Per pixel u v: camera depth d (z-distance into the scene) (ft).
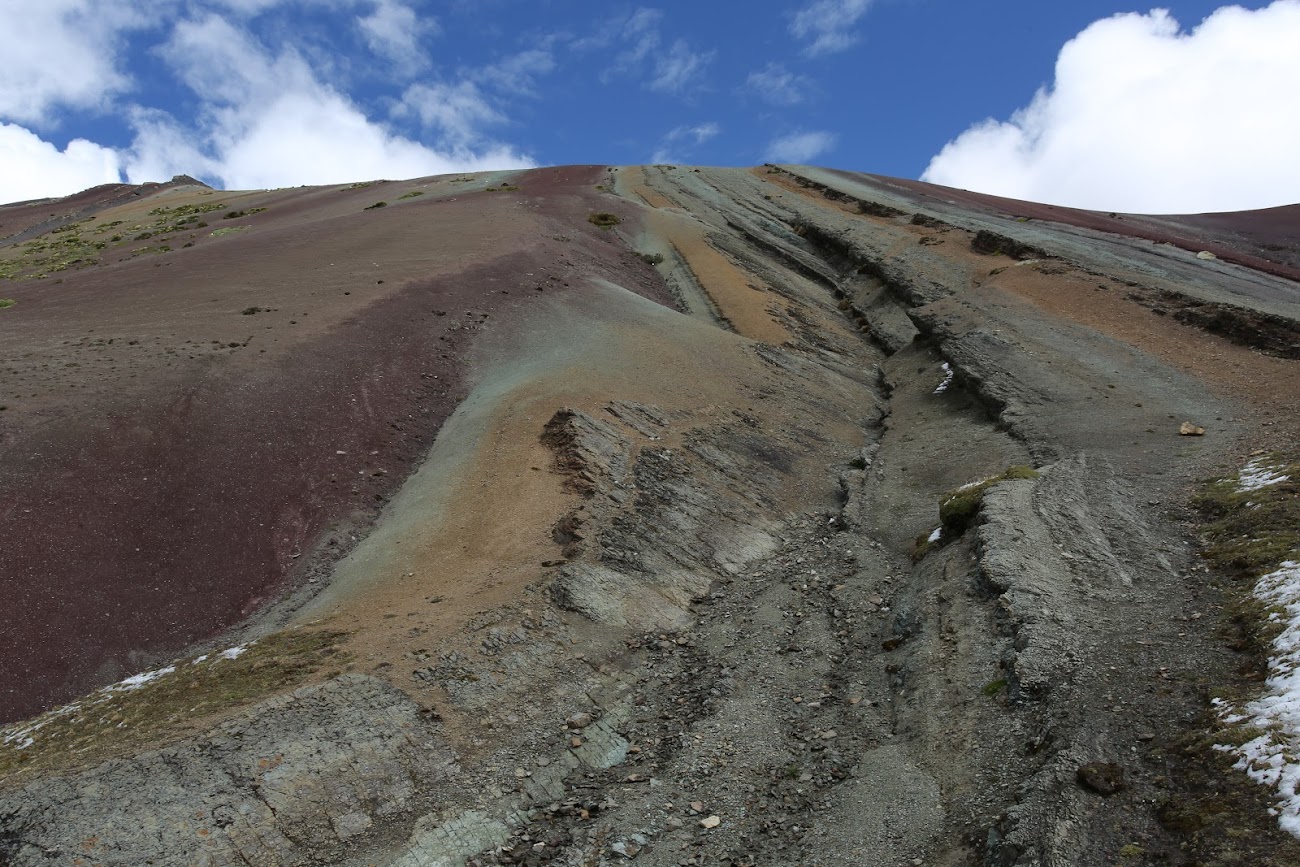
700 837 38.17
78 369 81.20
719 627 59.67
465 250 149.48
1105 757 34.32
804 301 159.63
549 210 200.64
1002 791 35.58
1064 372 99.60
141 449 69.92
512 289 131.23
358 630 53.36
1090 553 54.08
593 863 36.88
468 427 87.66
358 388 90.38
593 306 131.03
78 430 69.26
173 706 44.68
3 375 78.18
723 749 44.98
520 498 71.67
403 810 39.40
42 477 63.00
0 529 57.11
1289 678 35.01
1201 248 161.79
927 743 41.50
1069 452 79.71
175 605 57.72
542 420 86.12
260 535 66.39
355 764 40.78
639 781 43.16
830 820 37.86
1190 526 59.21
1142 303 116.47
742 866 35.94
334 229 167.84
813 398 112.47
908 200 220.02
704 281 158.30
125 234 210.18
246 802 37.22
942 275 150.92
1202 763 32.32
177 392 78.95
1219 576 49.44
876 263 167.53
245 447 74.74
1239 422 79.71
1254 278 134.82
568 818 40.45
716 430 92.84
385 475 79.00
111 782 36.81
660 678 53.42
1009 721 40.06
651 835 38.63
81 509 61.67
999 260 152.87
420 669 48.75
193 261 138.10
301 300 113.39
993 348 109.60
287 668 48.26
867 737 44.32
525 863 37.19
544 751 45.19
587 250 167.84
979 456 85.76
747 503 80.02
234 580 61.46
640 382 101.19
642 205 225.76
